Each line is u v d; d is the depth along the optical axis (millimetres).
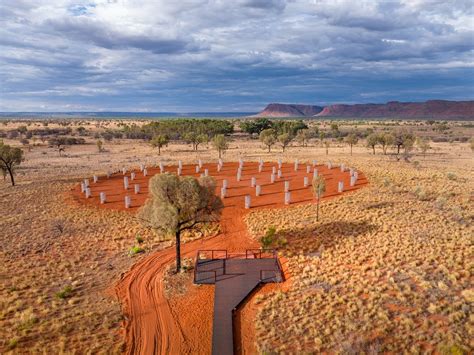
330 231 29891
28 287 23016
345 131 189125
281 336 17062
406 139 79312
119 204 41562
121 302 21188
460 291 18812
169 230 23625
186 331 18406
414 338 15695
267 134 117188
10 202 42938
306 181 47594
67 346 17109
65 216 37375
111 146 122875
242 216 35750
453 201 37281
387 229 28906
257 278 22906
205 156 86188
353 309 18219
